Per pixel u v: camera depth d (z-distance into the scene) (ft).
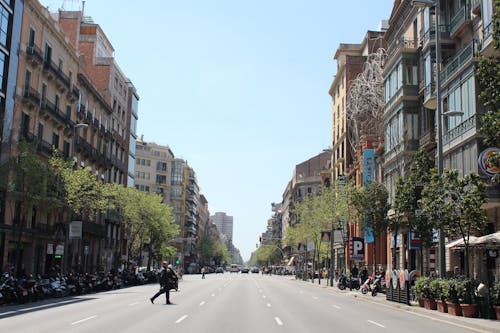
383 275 131.13
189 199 515.91
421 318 70.59
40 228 151.53
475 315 67.87
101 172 216.74
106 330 48.65
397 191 99.04
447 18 120.37
